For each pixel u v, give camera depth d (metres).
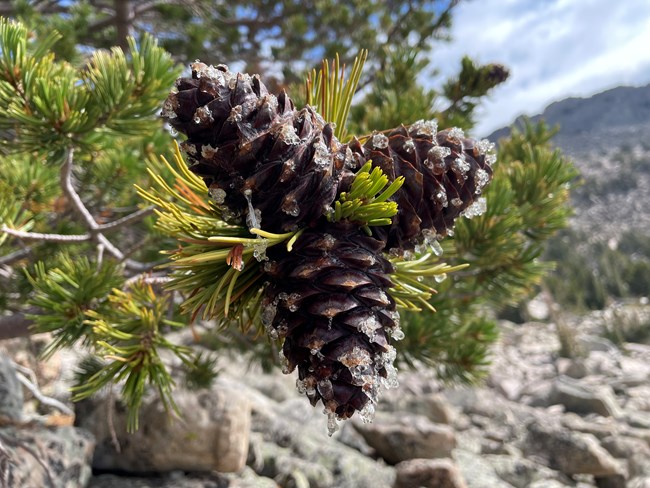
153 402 0.85
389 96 0.59
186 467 0.85
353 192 0.22
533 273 0.59
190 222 0.26
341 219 0.23
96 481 0.78
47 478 0.64
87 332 0.37
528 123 0.72
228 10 1.82
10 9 1.10
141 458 0.83
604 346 4.80
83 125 0.40
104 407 0.86
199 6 1.53
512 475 1.35
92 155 0.52
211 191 0.22
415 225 0.24
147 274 0.41
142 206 0.51
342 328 0.21
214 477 0.85
